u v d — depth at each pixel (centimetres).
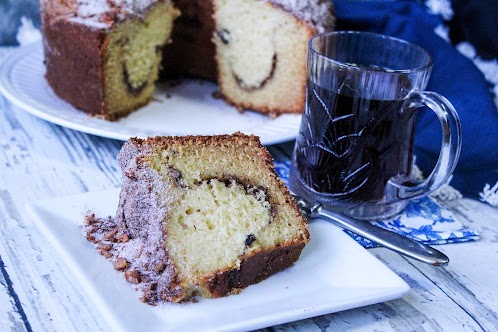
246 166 53
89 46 70
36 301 49
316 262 52
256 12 76
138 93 75
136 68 74
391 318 50
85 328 47
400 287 50
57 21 70
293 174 62
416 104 56
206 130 72
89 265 49
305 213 56
